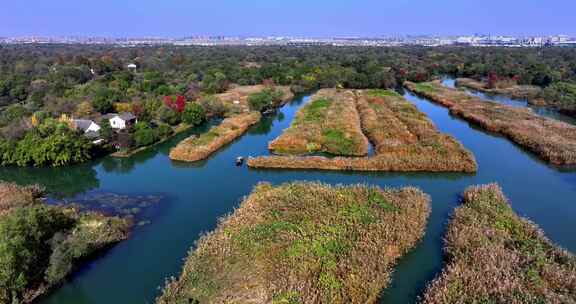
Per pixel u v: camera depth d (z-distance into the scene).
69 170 50.78
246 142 61.59
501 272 25.22
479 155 53.47
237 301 23.02
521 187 42.62
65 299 25.30
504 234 30.05
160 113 68.75
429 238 31.92
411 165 46.84
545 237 30.38
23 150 50.53
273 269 25.75
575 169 47.97
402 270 27.92
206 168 50.06
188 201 40.16
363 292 24.12
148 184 45.09
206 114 74.75
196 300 23.45
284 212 33.41
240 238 29.14
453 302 23.12
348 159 48.47
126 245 31.56
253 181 45.28
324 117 69.88
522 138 57.56
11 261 24.39
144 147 58.62
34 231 26.86
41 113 65.00
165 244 31.72
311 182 40.91
